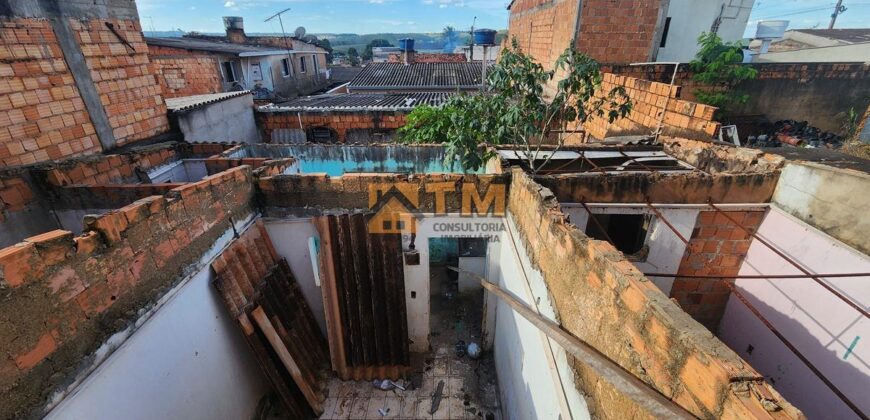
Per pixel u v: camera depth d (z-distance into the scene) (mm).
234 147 5566
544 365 2988
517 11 12570
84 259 2471
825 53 10273
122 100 5340
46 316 2242
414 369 5461
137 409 2914
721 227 3547
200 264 3633
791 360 3129
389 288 4883
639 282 1735
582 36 7465
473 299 6844
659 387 1569
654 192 3482
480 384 5258
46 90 4340
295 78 17078
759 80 6574
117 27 5195
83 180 4129
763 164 3430
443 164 5691
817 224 2922
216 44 14078
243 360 4516
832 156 3326
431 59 23578
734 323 3781
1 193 3568
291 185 4383
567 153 4730
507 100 4273
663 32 8297
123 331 2783
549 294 2852
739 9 8172
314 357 5164
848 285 2643
